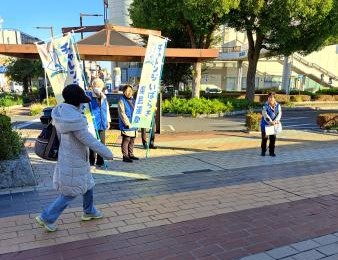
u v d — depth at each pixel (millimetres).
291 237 4156
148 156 8633
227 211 4926
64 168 3914
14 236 4094
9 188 5809
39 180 6273
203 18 20375
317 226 4473
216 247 3893
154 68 7938
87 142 3828
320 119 14125
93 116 7066
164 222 4527
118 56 12531
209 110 20109
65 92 3873
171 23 21516
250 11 20531
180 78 30922
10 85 45500
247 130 13383
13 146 6078
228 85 46281
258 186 6105
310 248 3889
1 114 6543
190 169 7316
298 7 19203
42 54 6754
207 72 44531
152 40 7922
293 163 7938
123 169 7238
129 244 3938
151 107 7945
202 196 5539
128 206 5066
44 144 4000
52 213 4121
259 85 45344
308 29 21844
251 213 4871
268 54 26188
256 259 3646
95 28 11688
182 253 3756
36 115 19734
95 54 11203
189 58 14375
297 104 29453
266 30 21297
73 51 6723
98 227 4355
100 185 6082
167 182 6312
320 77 43562
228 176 6770
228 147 10062
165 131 13734
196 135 12523
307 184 6250
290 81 37969
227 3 18344
